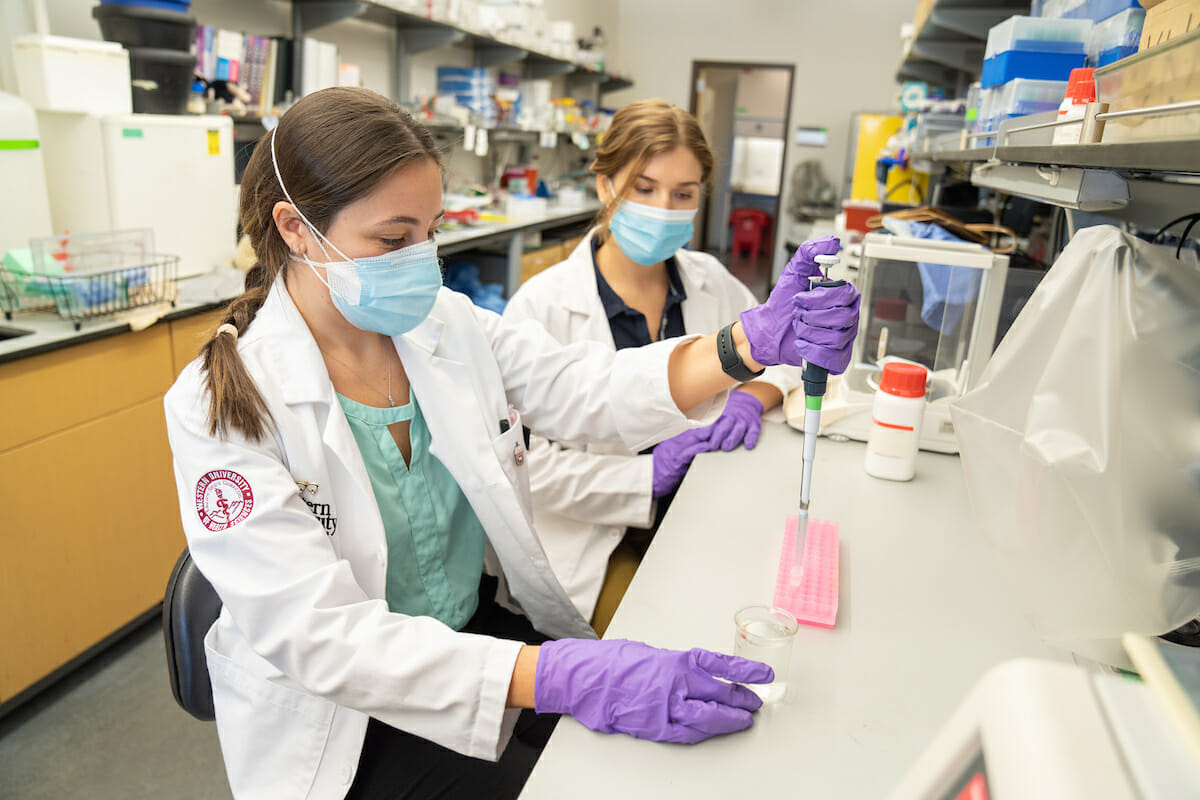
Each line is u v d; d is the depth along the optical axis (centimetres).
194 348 227
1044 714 34
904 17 735
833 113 770
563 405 127
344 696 83
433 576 116
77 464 198
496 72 595
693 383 122
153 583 227
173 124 252
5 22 235
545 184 616
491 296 439
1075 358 82
